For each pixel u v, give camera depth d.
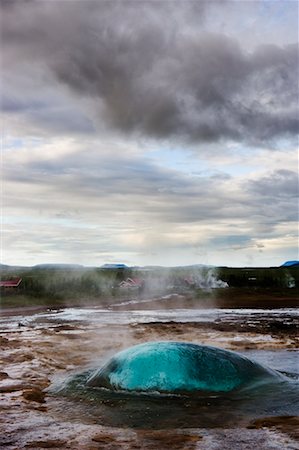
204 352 9.32
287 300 37.50
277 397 8.30
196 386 8.59
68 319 24.47
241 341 15.86
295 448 5.87
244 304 34.66
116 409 7.82
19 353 13.20
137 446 6.05
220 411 7.65
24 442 6.25
